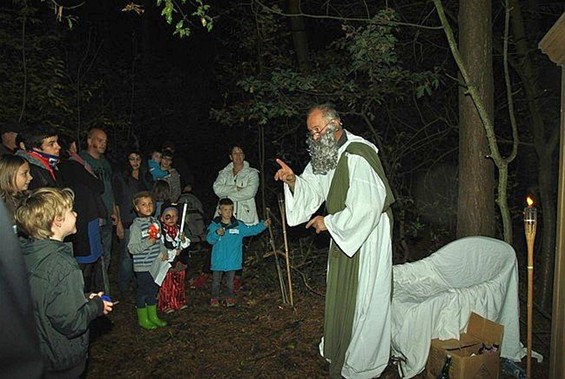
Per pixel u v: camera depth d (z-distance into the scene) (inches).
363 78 253.3
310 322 211.2
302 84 229.0
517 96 263.4
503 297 167.5
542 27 262.1
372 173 156.3
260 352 189.3
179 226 213.6
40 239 112.1
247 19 277.0
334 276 163.2
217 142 470.3
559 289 118.2
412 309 160.9
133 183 240.1
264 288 246.7
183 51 512.7
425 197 289.4
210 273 265.1
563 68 117.6
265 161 321.4
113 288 250.2
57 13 166.1
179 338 200.4
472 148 199.2
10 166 143.3
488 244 179.8
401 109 282.5
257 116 248.1
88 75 411.2
